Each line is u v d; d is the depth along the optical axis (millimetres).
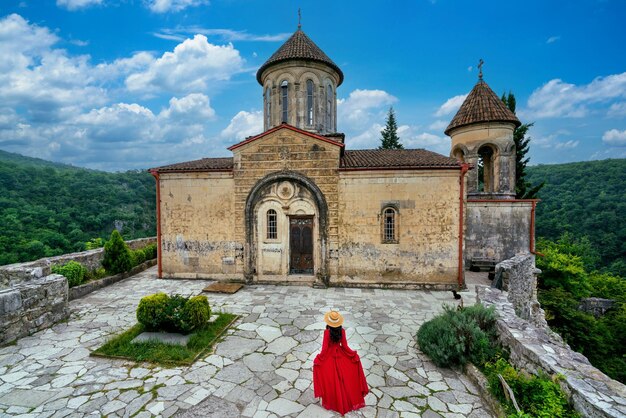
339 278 13117
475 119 17375
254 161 13477
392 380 6293
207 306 8445
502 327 6719
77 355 7176
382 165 12797
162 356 6895
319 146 13070
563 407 4453
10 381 6145
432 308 10531
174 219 14117
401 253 12859
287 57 15461
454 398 5711
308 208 13352
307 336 8250
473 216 16156
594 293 27812
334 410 5336
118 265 13906
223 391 5855
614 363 16500
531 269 15070
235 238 13719
